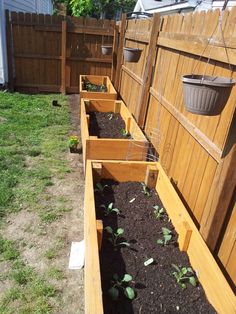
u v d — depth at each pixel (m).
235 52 2.01
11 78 8.23
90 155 3.68
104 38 8.41
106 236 2.41
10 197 3.63
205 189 2.47
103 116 5.48
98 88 7.52
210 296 1.92
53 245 2.97
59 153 4.92
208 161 2.46
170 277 2.10
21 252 2.85
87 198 2.68
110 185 3.08
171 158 3.38
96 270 1.79
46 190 3.87
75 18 8.09
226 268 2.14
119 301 1.89
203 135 2.54
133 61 4.56
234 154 1.98
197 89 1.81
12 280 2.55
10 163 4.44
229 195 2.08
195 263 2.14
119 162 3.07
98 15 23.25
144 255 2.27
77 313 2.33
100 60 8.62
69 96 8.50
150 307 1.88
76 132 5.88
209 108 1.86
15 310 2.30
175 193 2.63
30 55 8.21
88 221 2.37
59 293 2.47
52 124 6.19
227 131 2.16
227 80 1.95
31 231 3.13
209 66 2.52
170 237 2.38
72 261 2.75
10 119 6.18
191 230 2.24
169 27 3.63
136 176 3.15
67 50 8.39
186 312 1.86
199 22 2.71
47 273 2.64
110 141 3.62
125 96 6.54
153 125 4.18
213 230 2.22
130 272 2.11
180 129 3.16
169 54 3.64
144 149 3.72
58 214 3.42
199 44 2.59
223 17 2.22
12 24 7.82
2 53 7.75
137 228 2.54
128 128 4.72
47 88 8.66
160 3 17.48
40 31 8.02
